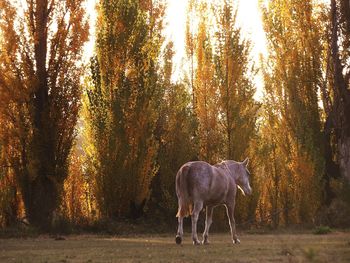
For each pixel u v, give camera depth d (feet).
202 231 86.94
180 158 93.04
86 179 90.43
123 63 89.71
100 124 86.07
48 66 84.58
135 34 90.63
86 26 85.81
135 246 53.72
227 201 56.08
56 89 84.74
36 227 79.71
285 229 89.15
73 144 87.30
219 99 96.17
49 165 83.41
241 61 96.58
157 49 93.40
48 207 82.94
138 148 87.20
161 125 94.94
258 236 73.20
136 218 90.53
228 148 95.61
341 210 94.22
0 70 81.82
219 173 54.29
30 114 82.89
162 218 91.04
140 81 89.40
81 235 77.82
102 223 82.64
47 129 83.61
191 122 95.25
